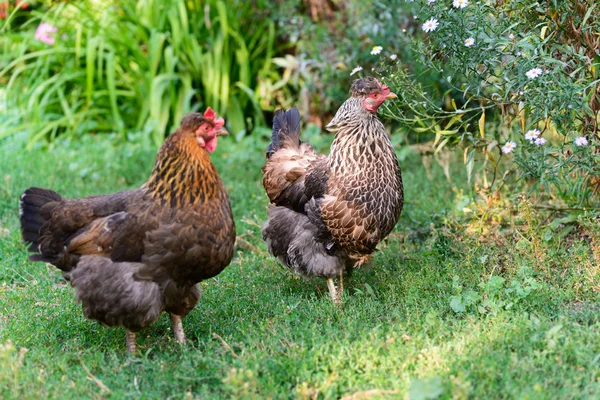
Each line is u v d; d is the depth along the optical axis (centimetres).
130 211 417
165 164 414
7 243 635
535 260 520
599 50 515
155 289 419
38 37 1032
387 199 490
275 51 1057
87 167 880
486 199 610
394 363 391
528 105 503
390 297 497
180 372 402
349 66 921
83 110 1027
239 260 618
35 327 473
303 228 514
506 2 521
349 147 484
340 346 406
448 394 348
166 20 1028
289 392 371
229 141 980
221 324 476
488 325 433
